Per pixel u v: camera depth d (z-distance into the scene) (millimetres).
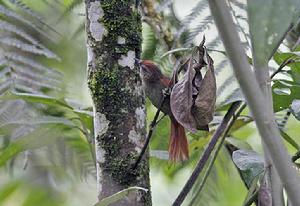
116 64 4824
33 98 5773
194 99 4297
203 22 6965
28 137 6367
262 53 2906
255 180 4980
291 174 3262
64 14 7609
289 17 2871
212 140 5227
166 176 9023
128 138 4801
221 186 8992
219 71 6910
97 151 4844
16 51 7359
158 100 5156
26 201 9938
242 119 6402
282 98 5180
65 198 9812
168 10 7602
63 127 6418
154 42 7777
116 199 4207
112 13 4848
